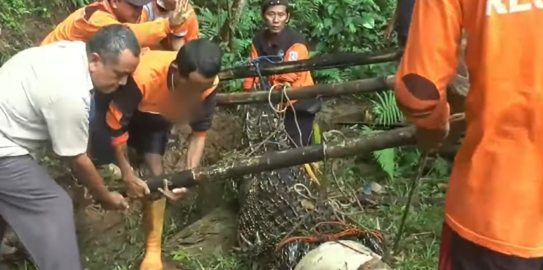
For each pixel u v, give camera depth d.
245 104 4.64
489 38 2.24
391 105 6.16
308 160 3.41
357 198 5.02
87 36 3.85
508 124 2.28
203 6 7.32
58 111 3.01
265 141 4.75
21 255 4.25
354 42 7.13
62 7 6.38
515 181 2.31
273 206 4.32
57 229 3.29
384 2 7.46
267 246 4.25
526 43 2.22
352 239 4.06
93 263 4.32
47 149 4.29
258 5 7.32
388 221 4.87
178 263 4.40
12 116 3.11
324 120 6.23
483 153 2.33
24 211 3.29
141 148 3.97
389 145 3.31
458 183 2.43
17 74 3.09
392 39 7.00
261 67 4.59
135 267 4.31
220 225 4.82
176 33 4.11
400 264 4.32
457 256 2.46
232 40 6.65
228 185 5.08
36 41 5.95
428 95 2.27
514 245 2.33
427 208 5.09
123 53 3.02
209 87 3.37
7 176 3.19
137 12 3.94
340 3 7.07
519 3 2.21
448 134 2.73
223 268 4.38
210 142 5.57
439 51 2.26
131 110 3.49
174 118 3.67
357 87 4.34
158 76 3.47
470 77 2.35
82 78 3.04
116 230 4.61
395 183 5.51
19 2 6.00
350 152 3.37
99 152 3.58
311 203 4.38
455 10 2.28
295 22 7.21
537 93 2.24
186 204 5.04
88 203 4.65
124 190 3.84
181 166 4.96
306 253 3.88
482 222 2.36
